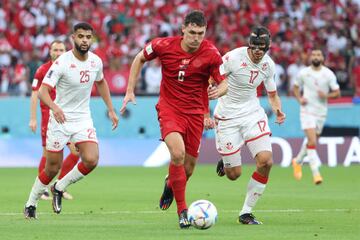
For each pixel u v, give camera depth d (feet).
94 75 108.06
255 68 107.24
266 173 102.42
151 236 87.97
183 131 96.84
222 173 121.39
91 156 106.11
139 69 99.19
